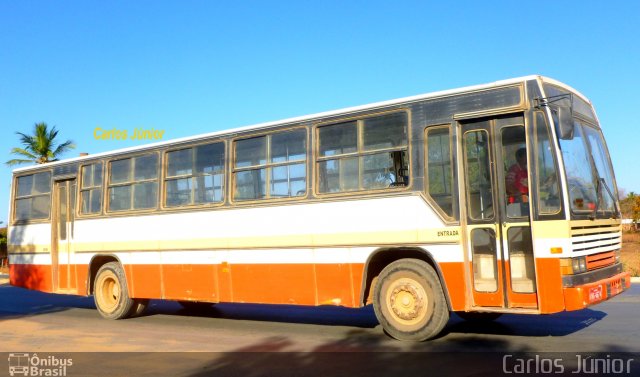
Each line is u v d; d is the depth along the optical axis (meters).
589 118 9.52
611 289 8.40
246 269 10.61
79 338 10.27
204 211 11.32
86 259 13.45
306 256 9.88
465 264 8.42
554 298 7.72
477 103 8.54
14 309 15.63
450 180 8.63
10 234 15.41
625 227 37.28
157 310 14.53
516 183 8.23
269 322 11.73
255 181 10.69
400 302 8.97
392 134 9.21
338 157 9.70
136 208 12.61
